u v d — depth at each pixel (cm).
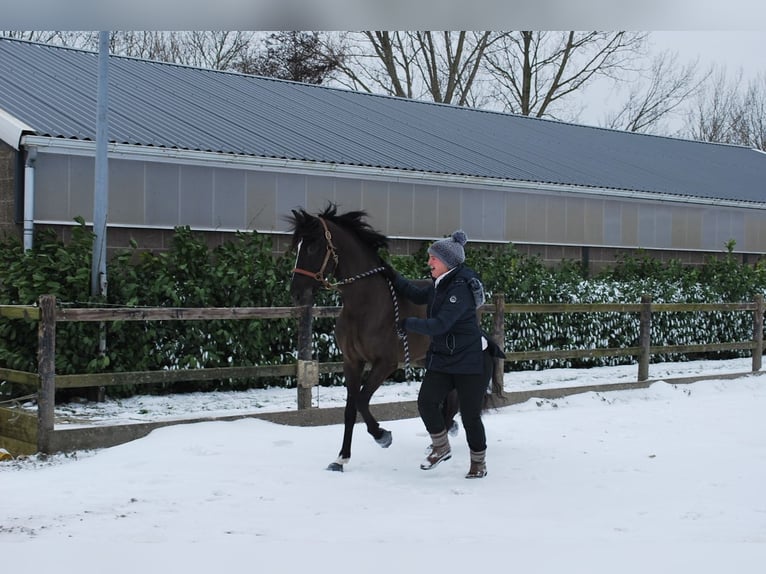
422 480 684
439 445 704
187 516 559
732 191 1952
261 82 1778
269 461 731
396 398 1049
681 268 1673
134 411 919
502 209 1517
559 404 1059
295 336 1122
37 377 753
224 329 1058
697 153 2356
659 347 1230
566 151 1922
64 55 1512
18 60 1393
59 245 983
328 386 1159
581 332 1407
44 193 1030
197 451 750
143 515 560
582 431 891
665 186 1809
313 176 1273
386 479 685
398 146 1533
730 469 722
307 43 3319
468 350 682
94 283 967
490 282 1305
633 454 782
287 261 1113
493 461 751
